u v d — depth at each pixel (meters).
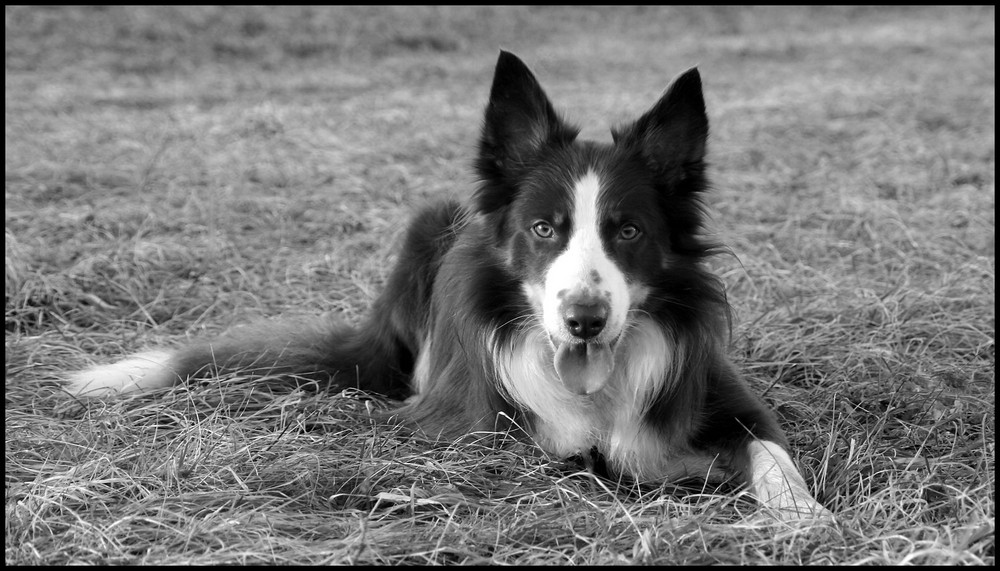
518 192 4.14
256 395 4.89
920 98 12.97
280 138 10.45
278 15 19.11
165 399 4.72
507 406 4.27
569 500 3.69
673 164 4.18
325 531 3.45
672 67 17.38
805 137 11.02
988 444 4.18
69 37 16.42
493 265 4.20
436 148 10.23
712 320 4.25
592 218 3.90
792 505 3.59
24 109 11.81
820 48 19.30
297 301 6.36
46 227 7.38
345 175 9.09
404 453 4.20
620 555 3.21
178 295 6.34
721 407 4.27
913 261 6.86
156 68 15.54
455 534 3.39
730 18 23.25
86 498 3.65
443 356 4.59
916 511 3.54
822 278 6.53
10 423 4.43
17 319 5.81
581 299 3.69
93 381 4.93
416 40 18.97
